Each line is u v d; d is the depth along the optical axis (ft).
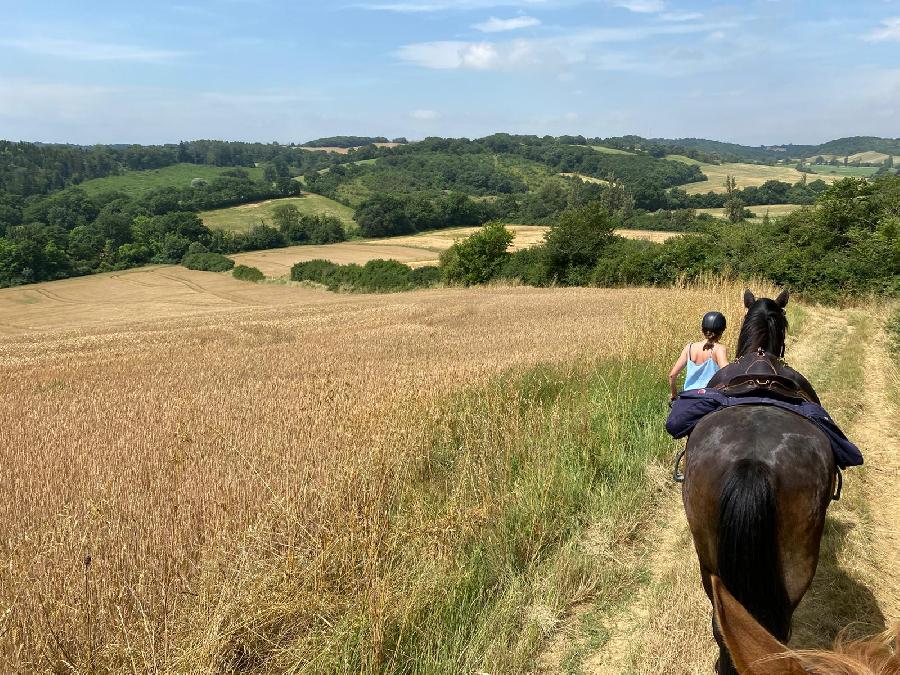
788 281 86.58
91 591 12.82
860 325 55.83
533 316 71.10
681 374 32.14
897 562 16.81
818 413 11.22
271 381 36.50
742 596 8.99
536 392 28.68
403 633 12.94
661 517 19.51
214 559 14.06
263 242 383.04
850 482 21.66
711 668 12.41
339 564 14.52
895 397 31.35
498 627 13.57
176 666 11.35
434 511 17.51
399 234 404.57
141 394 35.19
